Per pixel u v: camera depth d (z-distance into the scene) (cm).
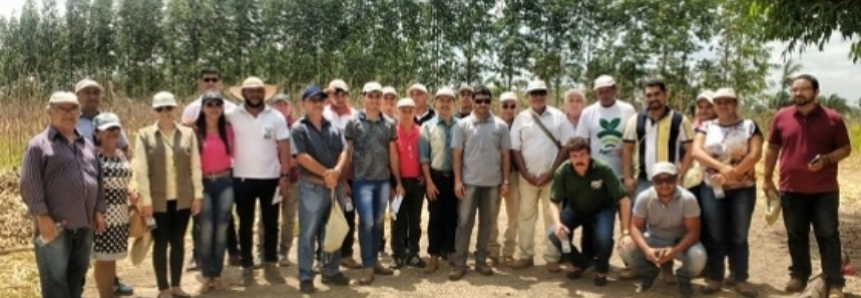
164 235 627
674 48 3984
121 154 583
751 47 3638
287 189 703
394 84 4744
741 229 644
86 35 5716
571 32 4572
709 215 651
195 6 5922
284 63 5425
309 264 671
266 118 681
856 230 945
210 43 5947
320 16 5747
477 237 739
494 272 745
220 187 650
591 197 681
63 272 508
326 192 670
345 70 4925
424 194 750
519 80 4681
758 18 968
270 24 5925
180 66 5831
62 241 504
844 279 642
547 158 732
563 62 4512
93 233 538
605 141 718
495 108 1529
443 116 732
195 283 698
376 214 707
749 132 644
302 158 656
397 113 770
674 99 2770
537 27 4659
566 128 737
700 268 638
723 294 654
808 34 885
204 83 743
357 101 1561
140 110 1594
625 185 697
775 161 667
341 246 705
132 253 629
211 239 656
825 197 621
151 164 609
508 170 733
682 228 650
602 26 4422
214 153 645
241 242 689
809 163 619
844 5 855
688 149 673
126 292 665
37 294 655
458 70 4859
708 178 649
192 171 624
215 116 644
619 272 747
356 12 5628
